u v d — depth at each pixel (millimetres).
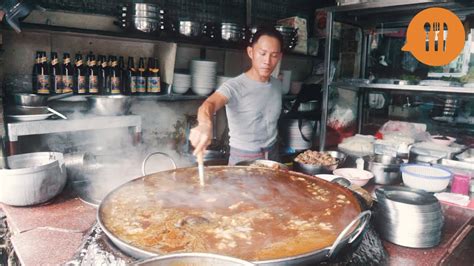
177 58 3797
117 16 3225
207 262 938
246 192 1871
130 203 1684
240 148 2875
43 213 2021
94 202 2133
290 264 1158
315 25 4926
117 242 1238
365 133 4395
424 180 2430
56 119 2596
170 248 1274
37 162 2387
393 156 3117
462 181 2463
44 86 2689
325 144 3889
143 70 3270
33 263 1492
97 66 3051
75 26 3041
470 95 3492
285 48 3865
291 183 2035
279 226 1484
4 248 2115
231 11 4207
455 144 3385
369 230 1593
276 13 4719
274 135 3059
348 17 3879
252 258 1224
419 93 3863
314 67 5188
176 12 3678
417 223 1628
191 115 3992
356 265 1275
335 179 2137
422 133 3643
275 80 3010
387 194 1810
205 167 2268
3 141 2383
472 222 2002
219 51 4148
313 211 1646
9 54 2730
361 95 4355
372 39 4199
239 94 2723
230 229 1441
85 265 1245
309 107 4336
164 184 1964
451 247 1674
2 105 2398
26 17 2594
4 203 2119
